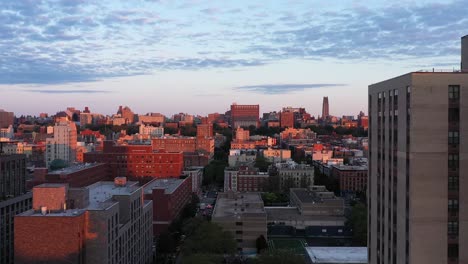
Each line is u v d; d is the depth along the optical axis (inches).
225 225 7824.8
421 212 3235.7
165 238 7514.8
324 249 6742.1
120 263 5206.7
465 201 3223.4
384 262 3846.0
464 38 3816.4
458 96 3208.7
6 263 5999.0
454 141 3218.5
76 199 4950.8
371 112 4222.4
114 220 4970.5
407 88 3309.5
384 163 3841.0
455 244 3233.3
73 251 4419.3
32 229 4421.8
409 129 3270.2
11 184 6540.4
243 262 7091.5
